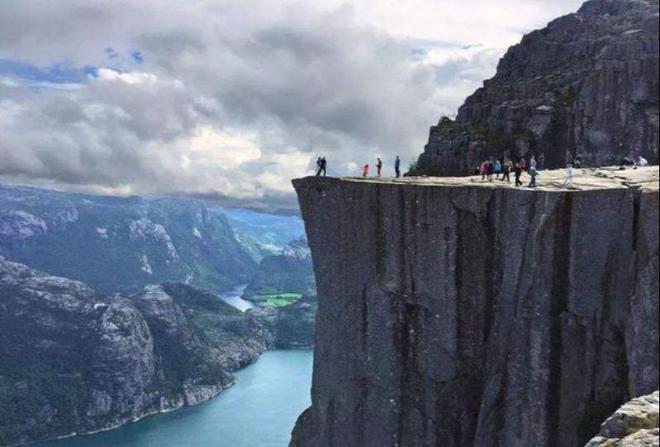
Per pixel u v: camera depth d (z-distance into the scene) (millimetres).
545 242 52969
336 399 67188
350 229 65812
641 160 73438
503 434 55531
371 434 64375
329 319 68062
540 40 106562
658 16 81312
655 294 46344
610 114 82000
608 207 50312
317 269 69188
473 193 58375
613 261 49969
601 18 103125
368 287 64562
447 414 60094
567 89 91375
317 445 69750
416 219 61406
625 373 49500
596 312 50812
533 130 89812
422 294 61250
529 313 53938
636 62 80312
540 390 53344
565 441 52188
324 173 70125
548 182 59656
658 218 46688
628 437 36719
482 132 95938
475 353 59125
